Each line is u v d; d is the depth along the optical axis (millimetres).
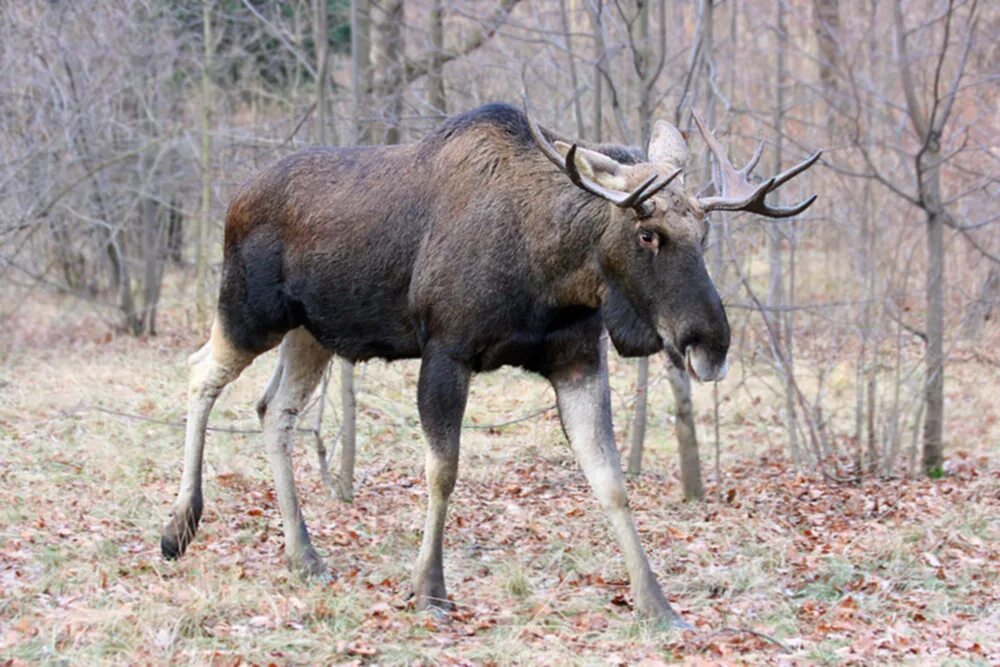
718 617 8516
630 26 12352
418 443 14523
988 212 16500
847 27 21312
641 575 8297
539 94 17281
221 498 11625
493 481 13078
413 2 17859
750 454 14812
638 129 12656
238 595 8367
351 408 11953
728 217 12805
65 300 25078
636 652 7602
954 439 15281
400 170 8906
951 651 7750
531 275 8289
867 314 14328
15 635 7461
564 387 8625
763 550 10188
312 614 8133
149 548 9828
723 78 17234
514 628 7953
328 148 9523
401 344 9031
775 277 14297
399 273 8758
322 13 12953
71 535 9961
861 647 7738
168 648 7371
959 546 10367
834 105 18047
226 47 24484
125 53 20953
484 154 8500
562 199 8148
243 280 9578
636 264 7859
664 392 17438
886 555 10031
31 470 12438
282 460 9547
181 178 22656
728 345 7695
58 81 20172
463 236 8375
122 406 15797
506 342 8398
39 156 20766
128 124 22531
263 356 17969
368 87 15242
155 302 23094
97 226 23469
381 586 9055
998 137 17266
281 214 9367
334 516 11195
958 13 19031
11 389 16891
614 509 8406
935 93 12930
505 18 14539
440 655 7422
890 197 17125
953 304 16828
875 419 16031
